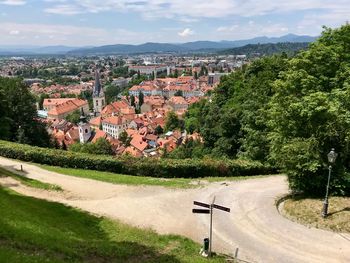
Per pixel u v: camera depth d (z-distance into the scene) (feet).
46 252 49.34
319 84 87.81
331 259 59.26
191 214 77.46
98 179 102.73
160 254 57.77
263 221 73.92
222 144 157.69
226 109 174.60
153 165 111.55
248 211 79.25
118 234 66.23
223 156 149.48
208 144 178.40
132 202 83.56
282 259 59.47
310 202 78.74
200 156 175.73
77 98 620.08
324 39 96.89
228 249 62.69
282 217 75.97
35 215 65.36
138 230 68.44
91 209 78.48
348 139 73.36
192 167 110.93
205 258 58.08
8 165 115.96
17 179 97.30
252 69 187.62
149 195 88.94
